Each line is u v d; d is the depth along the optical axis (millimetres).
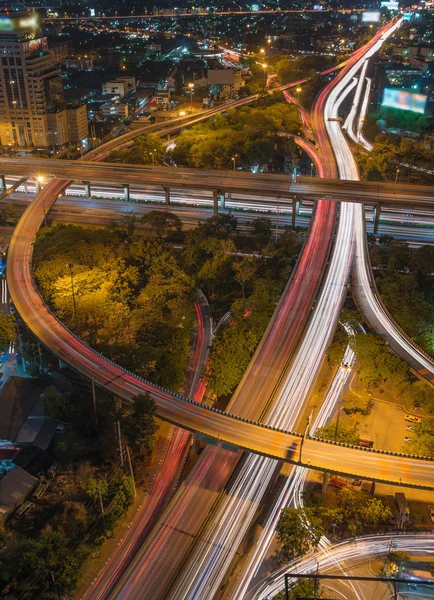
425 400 166375
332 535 136750
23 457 159000
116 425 155625
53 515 140250
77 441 160000
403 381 173875
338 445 140125
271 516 139125
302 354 183875
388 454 137375
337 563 130000
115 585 123875
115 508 136750
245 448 138500
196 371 193125
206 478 146500
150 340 193500
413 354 184375
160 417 149500
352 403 173375
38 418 168250
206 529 134250
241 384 170750
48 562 122438
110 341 196000
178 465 155875
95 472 150250
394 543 134500
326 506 143500
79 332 198500
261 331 194375
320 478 151875
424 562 130250
